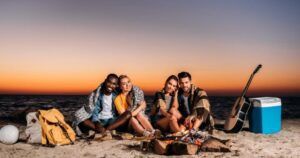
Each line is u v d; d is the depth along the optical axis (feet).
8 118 18.90
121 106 12.43
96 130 11.96
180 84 12.29
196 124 11.82
